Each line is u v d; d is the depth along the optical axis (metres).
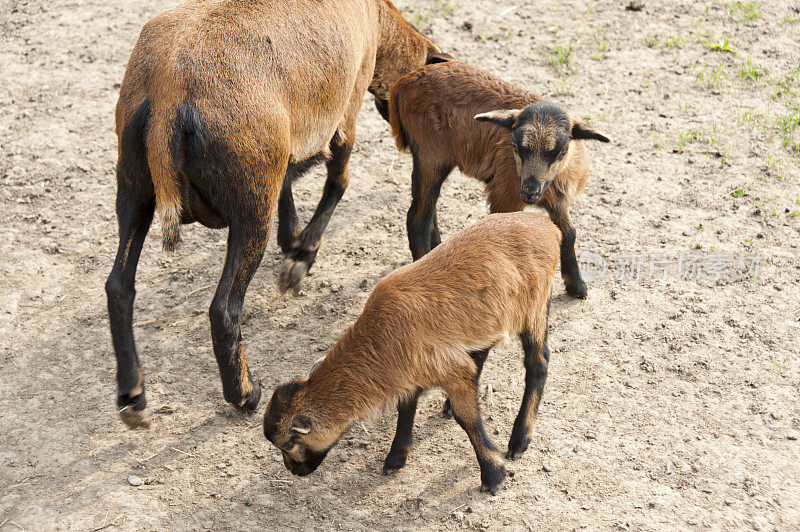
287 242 9.50
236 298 6.88
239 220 6.76
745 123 11.95
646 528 6.27
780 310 8.65
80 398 7.77
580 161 8.35
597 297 8.95
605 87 12.87
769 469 6.82
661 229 9.96
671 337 8.34
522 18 14.88
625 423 7.34
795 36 14.24
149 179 6.71
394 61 9.79
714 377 7.83
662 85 12.92
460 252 6.57
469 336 6.40
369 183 11.08
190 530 6.41
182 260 9.70
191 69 6.48
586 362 8.05
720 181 10.78
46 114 12.16
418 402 7.70
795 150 11.32
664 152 11.38
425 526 6.40
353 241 9.99
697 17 14.83
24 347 8.39
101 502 6.64
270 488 6.82
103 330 8.62
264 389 7.84
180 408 7.66
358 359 6.26
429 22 14.59
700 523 6.32
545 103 7.76
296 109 7.22
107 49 13.77
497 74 13.09
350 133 8.91
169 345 8.44
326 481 6.89
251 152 6.57
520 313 6.70
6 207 10.44
